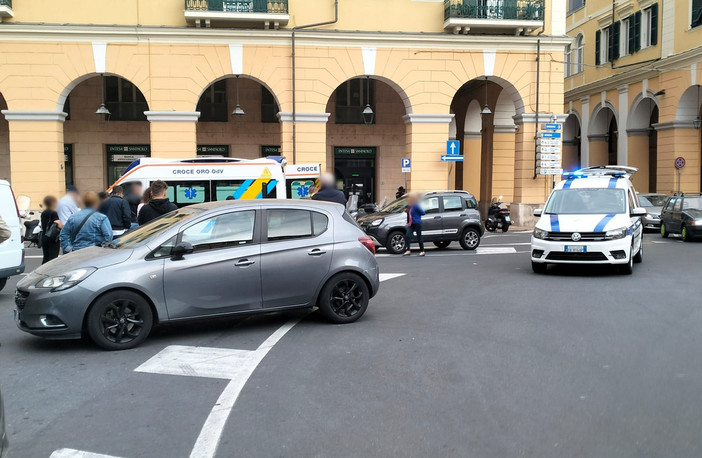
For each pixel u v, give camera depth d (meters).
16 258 10.91
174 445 4.51
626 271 12.70
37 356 6.88
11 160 22.41
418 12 24.44
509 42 24.95
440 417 4.99
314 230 8.24
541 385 5.75
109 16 22.59
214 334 7.85
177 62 22.94
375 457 4.27
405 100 24.84
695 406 5.19
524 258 16.02
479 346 7.13
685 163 28.48
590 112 36.19
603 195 13.48
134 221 13.70
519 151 25.95
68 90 22.91
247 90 27.91
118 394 5.62
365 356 6.77
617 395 5.47
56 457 4.32
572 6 38.25
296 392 5.62
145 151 27.00
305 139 23.80
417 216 17.05
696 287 10.99
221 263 7.54
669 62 28.67
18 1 22.22
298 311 9.20
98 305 6.96
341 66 23.95
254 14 22.62
